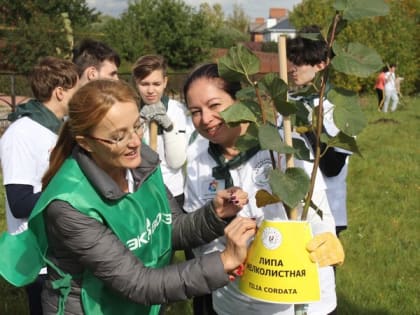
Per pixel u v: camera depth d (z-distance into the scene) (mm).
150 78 3637
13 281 1906
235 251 1719
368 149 10781
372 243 5387
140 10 33875
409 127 14367
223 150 2178
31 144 2736
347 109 1664
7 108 11727
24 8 29750
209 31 34250
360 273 4652
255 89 1715
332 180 2938
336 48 1628
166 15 33531
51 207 1695
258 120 1747
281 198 1639
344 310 3957
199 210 2064
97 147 1713
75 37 26938
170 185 3688
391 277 4602
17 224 2816
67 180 1728
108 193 1714
